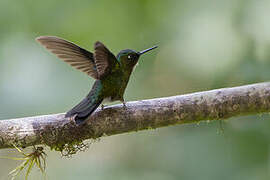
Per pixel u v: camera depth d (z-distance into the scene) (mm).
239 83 12086
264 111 7582
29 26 12586
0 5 12492
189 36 12953
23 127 7277
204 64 12688
